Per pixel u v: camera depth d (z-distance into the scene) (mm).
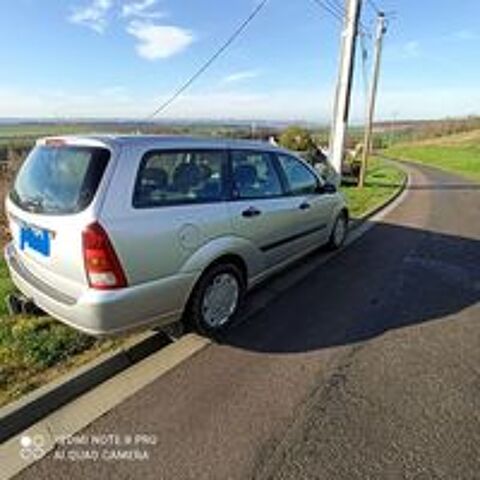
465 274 6449
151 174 3516
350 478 2574
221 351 4000
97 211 3166
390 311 5004
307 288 5699
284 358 3900
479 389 3471
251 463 2684
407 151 85812
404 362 3869
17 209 3809
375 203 13586
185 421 3045
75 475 2590
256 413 3135
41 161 3699
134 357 3812
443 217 11961
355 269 6559
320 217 6379
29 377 3344
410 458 2727
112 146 3346
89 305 3203
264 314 4844
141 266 3385
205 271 4004
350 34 13711
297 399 3303
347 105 14250
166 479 2568
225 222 4098
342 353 4012
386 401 3295
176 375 3602
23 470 2619
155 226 3441
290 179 5457
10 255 4141
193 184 3893
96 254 3156
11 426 2938
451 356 3992
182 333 4273
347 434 2928
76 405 3207
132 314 3400
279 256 5199
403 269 6617
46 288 3570
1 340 3787
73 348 3721
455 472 2625
